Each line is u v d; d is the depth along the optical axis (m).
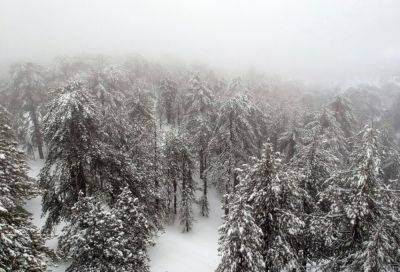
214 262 24.48
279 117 39.38
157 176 27.64
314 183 19.69
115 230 17.88
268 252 15.71
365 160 15.71
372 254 14.50
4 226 12.04
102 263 17.19
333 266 17.06
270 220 16.08
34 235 14.09
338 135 32.69
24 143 36.72
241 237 14.42
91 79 33.38
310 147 20.41
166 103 46.12
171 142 28.81
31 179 20.45
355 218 15.77
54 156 20.34
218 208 34.22
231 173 29.27
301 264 17.86
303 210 18.73
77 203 18.16
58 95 19.67
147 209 24.55
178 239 27.38
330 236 16.23
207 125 33.97
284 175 15.81
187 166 29.42
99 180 22.53
